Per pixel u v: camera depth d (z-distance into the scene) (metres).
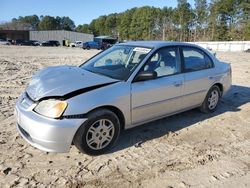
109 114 4.04
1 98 6.91
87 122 3.84
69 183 3.46
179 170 3.85
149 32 121.81
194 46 5.71
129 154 4.21
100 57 5.29
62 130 3.64
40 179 3.52
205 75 5.69
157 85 4.66
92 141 3.98
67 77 4.28
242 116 6.13
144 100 4.49
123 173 3.72
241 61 20.62
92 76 4.36
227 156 4.30
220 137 4.99
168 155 4.24
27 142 4.20
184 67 5.29
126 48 5.18
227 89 6.50
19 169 3.71
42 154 4.10
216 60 6.24
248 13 87.88
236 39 86.56
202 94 5.73
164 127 5.31
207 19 100.94
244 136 5.08
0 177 3.52
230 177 3.73
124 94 4.20
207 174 3.78
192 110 6.34
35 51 30.61
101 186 3.44
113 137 4.19
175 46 5.26
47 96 3.79
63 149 3.73
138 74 4.46
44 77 4.40
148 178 3.63
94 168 3.81
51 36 85.94
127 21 137.12
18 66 13.73
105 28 151.75
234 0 91.44
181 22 108.62
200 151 4.42
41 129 3.61
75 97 3.79
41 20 149.50
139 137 4.81
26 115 3.79
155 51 4.82
